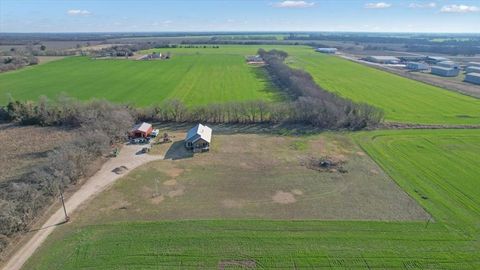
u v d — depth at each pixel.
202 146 68.56
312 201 49.69
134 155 65.75
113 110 82.25
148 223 44.16
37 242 40.38
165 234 41.94
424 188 53.44
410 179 56.41
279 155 66.19
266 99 108.75
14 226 41.41
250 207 48.06
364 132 79.75
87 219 45.00
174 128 82.00
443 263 37.22
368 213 46.56
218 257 38.12
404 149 69.56
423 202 49.34
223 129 81.38
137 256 38.19
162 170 59.53
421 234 42.00
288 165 61.72
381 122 86.06
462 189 53.28
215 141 73.44
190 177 57.03
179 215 46.06
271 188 53.47
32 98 110.19
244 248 39.53
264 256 38.28
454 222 44.50
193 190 52.78
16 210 43.28
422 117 92.19
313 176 57.50
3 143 71.88
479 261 37.50
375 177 57.16
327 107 84.19
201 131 71.12
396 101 109.00
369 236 41.62
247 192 52.22
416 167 61.06
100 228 43.09
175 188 53.38
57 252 38.78
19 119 85.12
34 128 81.69
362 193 52.00
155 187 53.66
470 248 39.56
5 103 103.69
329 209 47.56
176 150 68.44
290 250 39.22
